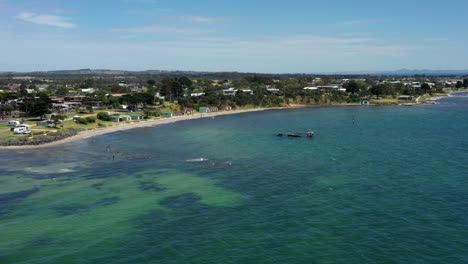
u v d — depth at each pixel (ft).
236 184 284.00
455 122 634.02
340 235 190.29
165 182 292.40
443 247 176.14
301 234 192.24
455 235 187.83
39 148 449.06
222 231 198.08
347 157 369.91
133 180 299.38
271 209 228.84
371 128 584.81
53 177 311.06
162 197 255.50
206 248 179.11
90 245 185.37
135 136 547.49
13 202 248.93
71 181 298.35
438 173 299.99
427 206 227.40
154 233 197.47
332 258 167.53
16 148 447.01
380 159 355.97
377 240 184.24
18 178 308.19
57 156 399.03
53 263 168.96
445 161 340.18
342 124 649.20
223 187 276.82
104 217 220.64
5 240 192.54
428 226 199.00
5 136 499.92
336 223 205.05
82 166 350.23
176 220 214.48
